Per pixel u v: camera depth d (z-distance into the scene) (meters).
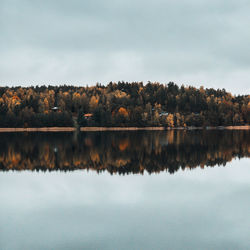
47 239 18.50
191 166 45.31
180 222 21.50
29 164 47.22
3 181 35.56
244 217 22.59
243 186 32.81
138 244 17.77
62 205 25.92
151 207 25.19
